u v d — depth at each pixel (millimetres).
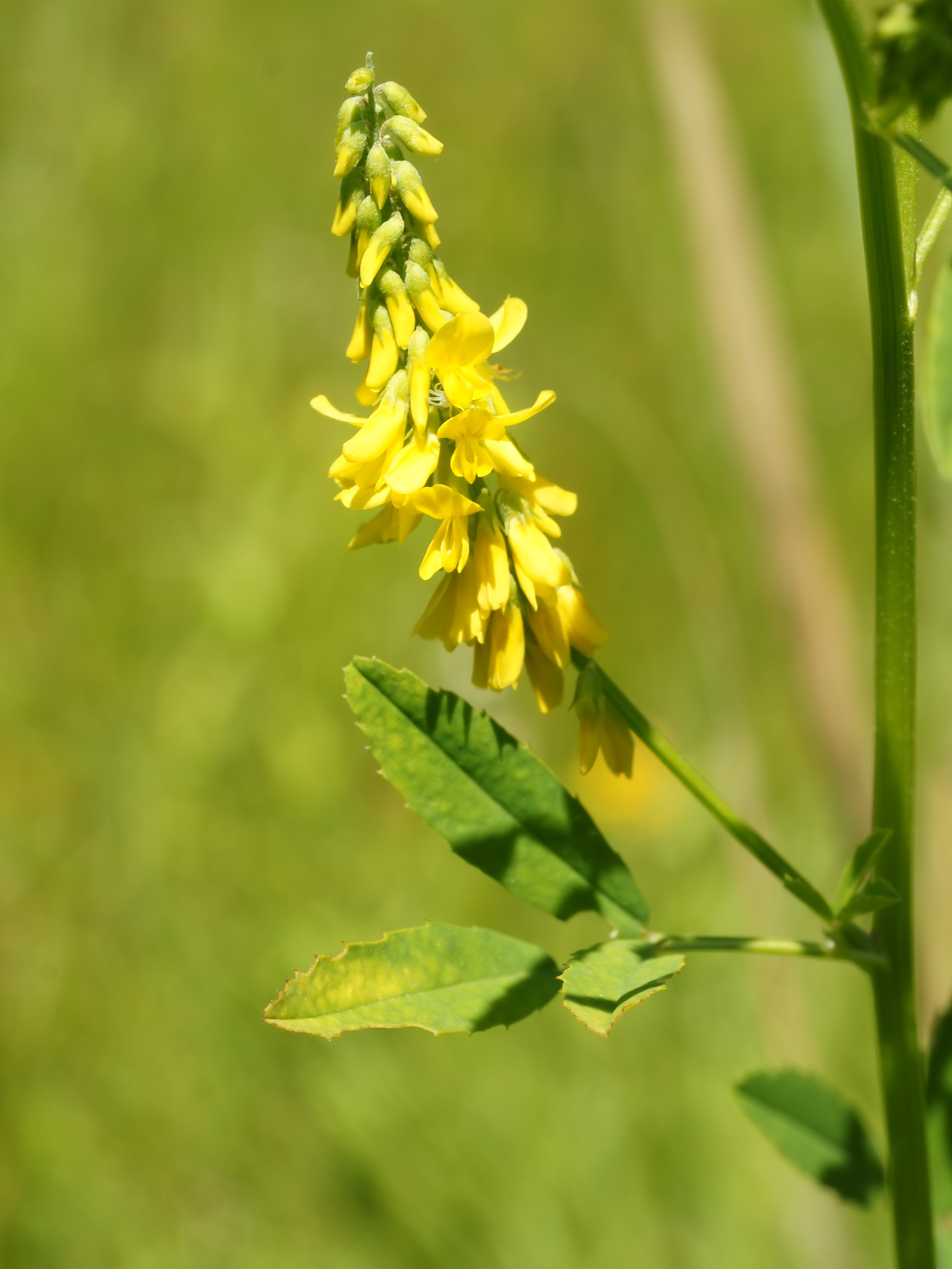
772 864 164
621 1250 267
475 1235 268
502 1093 281
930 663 292
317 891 323
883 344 160
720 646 316
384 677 164
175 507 380
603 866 167
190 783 332
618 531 375
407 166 159
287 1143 281
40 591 363
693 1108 280
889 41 148
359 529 164
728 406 311
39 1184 276
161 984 303
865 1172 188
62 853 322
